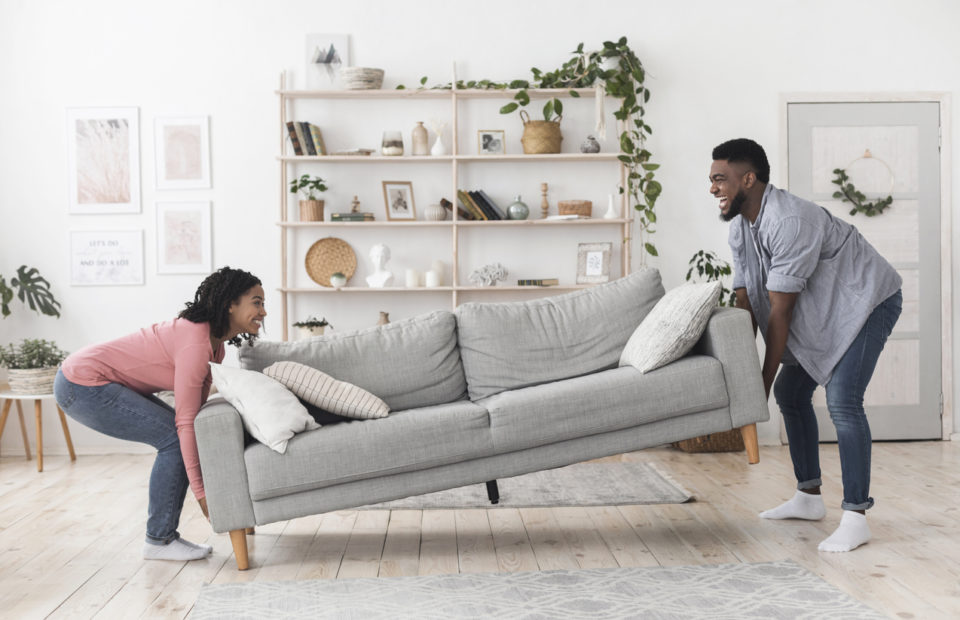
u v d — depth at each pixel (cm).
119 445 524
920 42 531
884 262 316
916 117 532
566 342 364
